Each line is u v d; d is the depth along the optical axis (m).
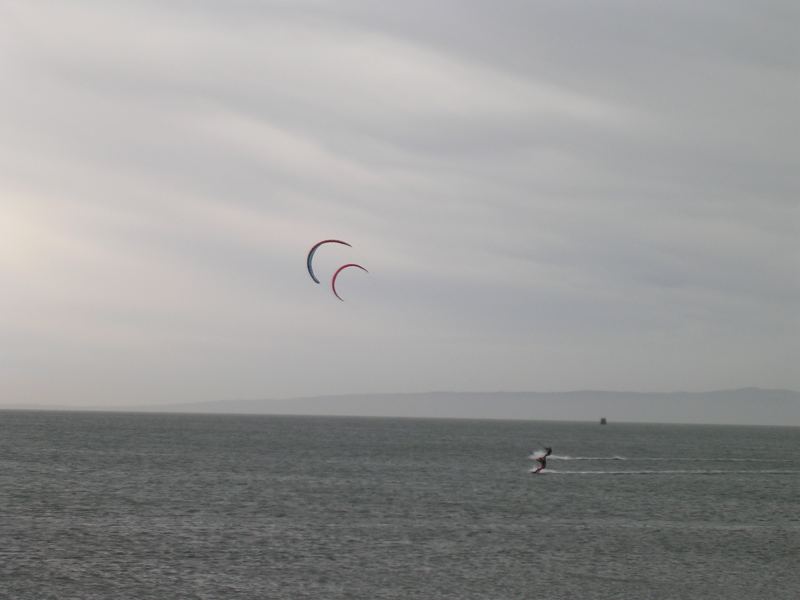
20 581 41.03
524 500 75.12
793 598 41.03
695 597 40.81
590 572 45.28
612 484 91.81
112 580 41.56
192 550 48.66
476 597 39.81
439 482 90.06
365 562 46.34
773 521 65.81
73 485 79.75
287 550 49.09
